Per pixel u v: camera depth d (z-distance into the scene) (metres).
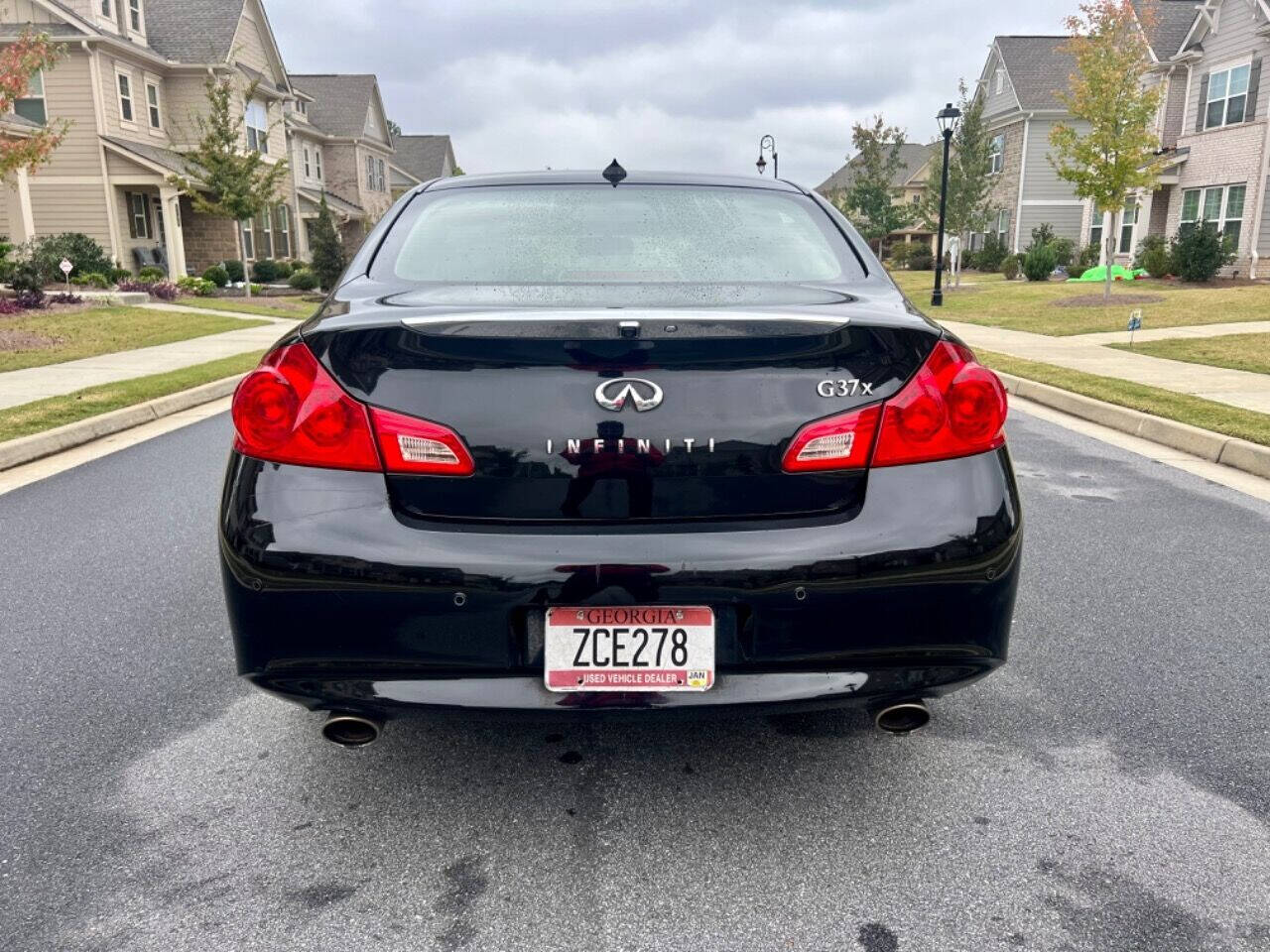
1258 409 8.32
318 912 2.18
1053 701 3.21
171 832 2.48
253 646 2.28
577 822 2.52
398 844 2.43
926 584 2.27
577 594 2.19
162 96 32.78
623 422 2.21
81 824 2.52
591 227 2.97
